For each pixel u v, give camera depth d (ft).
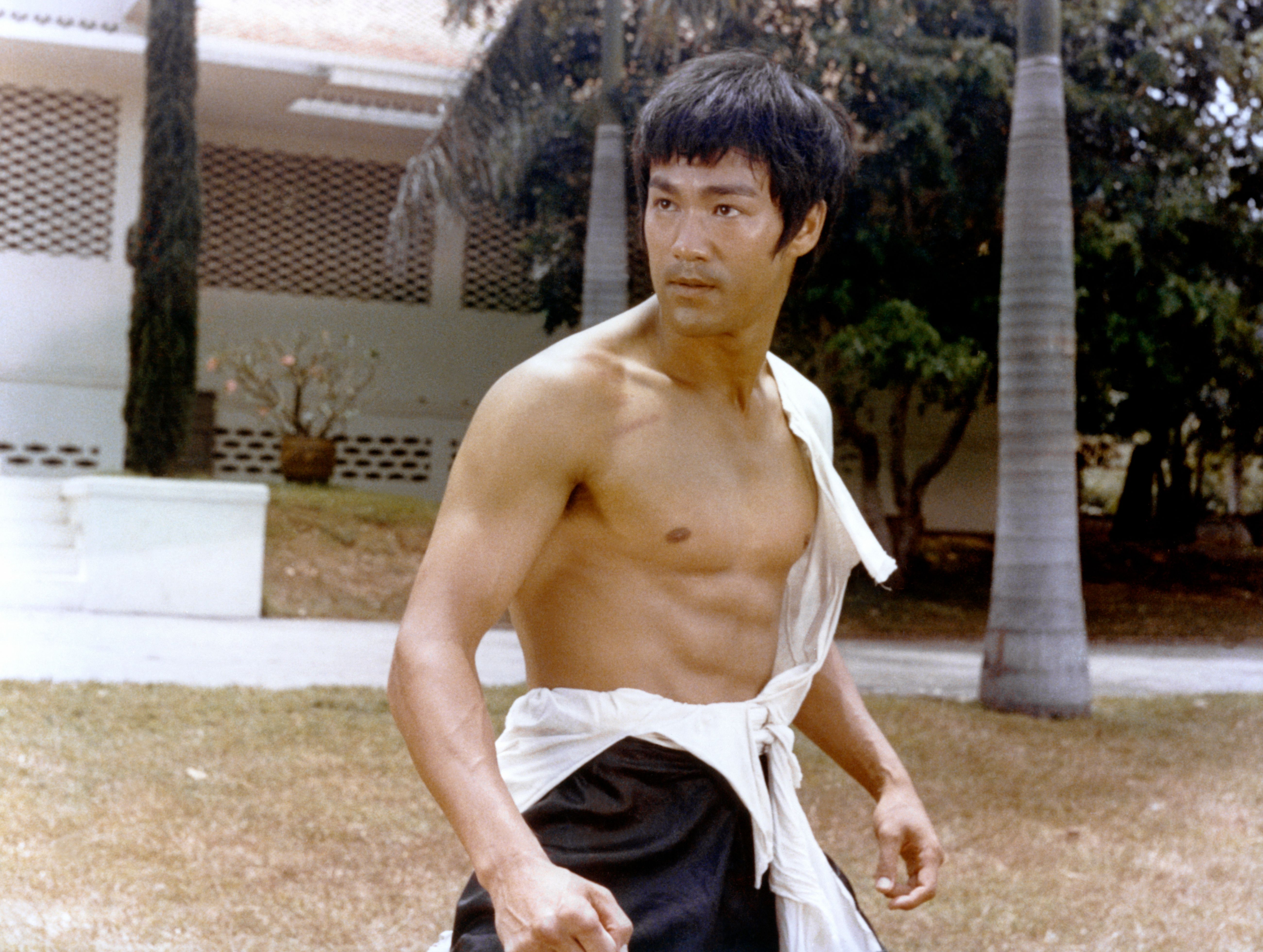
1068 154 24.35
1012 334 23.62
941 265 42.11
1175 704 25.29
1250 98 43.42
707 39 31.60
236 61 45.47
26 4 45.24
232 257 52.85
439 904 11.85
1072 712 23.20
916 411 57.41
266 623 31.76
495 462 4.19
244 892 11.80
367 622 33.19
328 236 53.88
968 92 39.52
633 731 4.39
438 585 4.09
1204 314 40.29
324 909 11.50
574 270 47.32
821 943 4.52
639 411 4.43
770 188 4.15
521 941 3.45
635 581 4.51
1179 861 14.55
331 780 15.79
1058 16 23.21
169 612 32.50
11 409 48.39
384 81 48.34
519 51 39.22
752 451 4.75
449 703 3.86
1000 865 14.07
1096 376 42.60
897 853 5.19
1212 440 56.29
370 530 39.78
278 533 38.09
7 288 48.34
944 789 17.21
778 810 4.65
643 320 4.66
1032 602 23.47
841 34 37.88
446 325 54.90
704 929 4.24
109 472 44.24
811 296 39.32
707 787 4.45
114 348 49.52
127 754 16.22
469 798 3.72
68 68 47.93
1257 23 45.52
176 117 41.32
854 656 32.42
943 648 35.81
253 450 52.01
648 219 4.25
